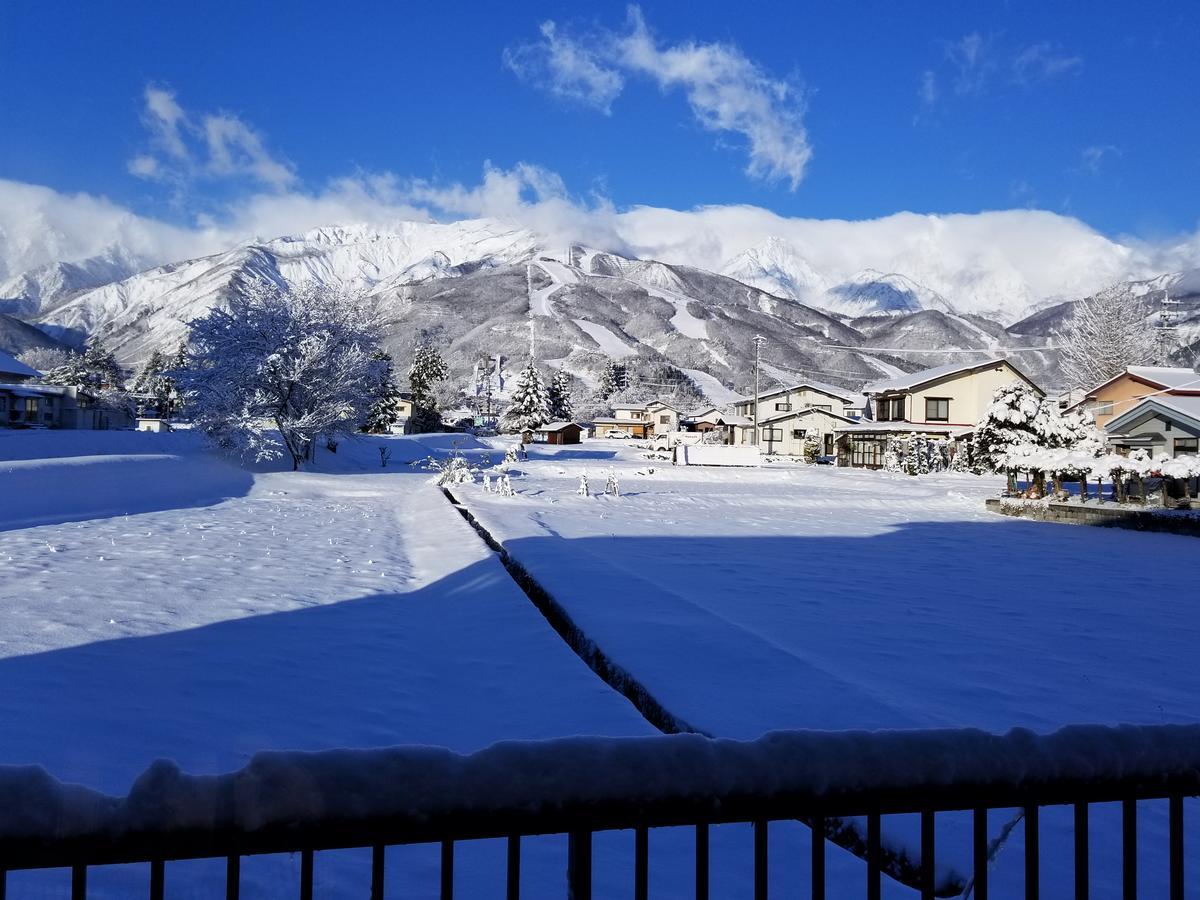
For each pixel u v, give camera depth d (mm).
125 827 1093
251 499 26344
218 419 35406
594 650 7070
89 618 8453
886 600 10438
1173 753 1471
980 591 11328
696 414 107375
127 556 13125
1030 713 5898
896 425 57000
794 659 6508
